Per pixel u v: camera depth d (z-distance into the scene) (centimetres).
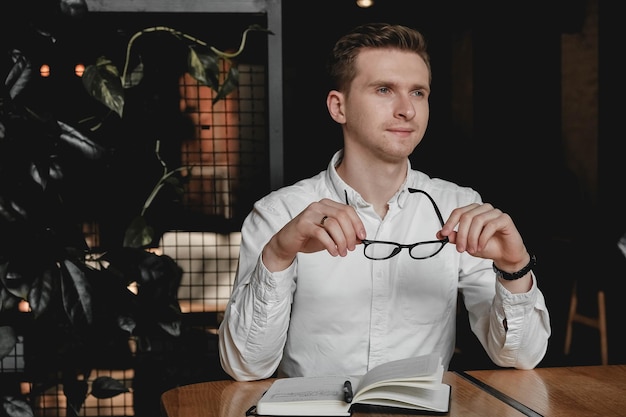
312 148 621
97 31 226
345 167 202
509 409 153
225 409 159
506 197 610
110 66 213
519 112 614
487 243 175
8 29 203
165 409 160
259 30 222
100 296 200
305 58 620
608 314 457
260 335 177
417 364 155
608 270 433
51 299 195
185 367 236
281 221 203
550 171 593
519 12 601
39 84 215
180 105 249
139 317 212
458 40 659
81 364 221
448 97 673
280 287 176
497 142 623
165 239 288
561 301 491
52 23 205
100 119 230
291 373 202
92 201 236
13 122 196
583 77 570
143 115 244
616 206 425
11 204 195
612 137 421
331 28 620
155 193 230
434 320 201
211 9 222
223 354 183
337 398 151
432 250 201
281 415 150
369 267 197
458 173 655
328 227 165
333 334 198
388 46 191
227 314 184
